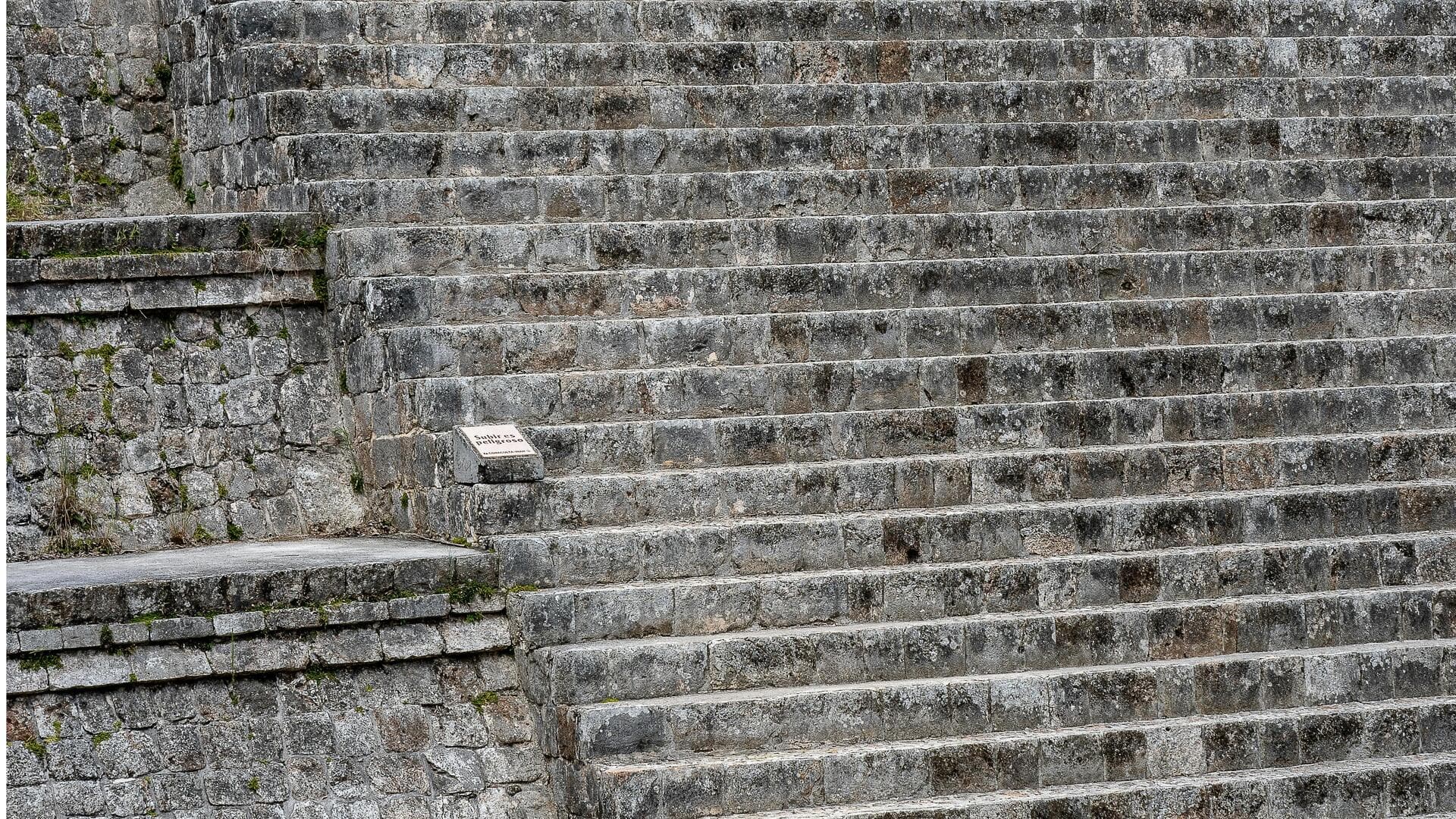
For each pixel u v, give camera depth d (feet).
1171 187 48.83
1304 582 39.68
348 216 45.29
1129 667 37.06
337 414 44.55
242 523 43.29
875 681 36.78
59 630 34.22
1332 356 44.73
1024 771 35.40
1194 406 42.98
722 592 37.45
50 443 42.32
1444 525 41.57
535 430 39.93
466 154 47.01
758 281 44.57
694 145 48.08
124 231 43.45
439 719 36.14
